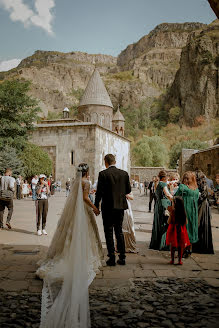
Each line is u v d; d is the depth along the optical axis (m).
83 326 2.77
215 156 24.53
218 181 10.09
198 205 6.23
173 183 7.15
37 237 7.59
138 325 2.84
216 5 3.30
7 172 8.87
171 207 5.22
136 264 5.16
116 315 3.06
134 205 18.42
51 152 36.72
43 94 155.00
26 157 29.28
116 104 137.88
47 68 195.38
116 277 4.39
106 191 5.20
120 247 5.16
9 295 3.58
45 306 3.19
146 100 130.25
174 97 115.56
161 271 4.71
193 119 101.12
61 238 4.32
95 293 3.70
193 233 5.66
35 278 4.26
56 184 34.31
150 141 75.56
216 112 97.31
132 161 73.38
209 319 2.98
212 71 99.00
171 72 158.25
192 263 5.25
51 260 4.30
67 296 3.21
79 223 3.75
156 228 6.36
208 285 4.02
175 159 74.00
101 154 36.75
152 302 3.41
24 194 24.17
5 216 11.91
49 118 121.00
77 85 187.75
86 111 50.16
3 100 28.44
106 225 5.18
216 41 103.50
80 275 3.29
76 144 35.66
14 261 5.24
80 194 4.10
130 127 117.62
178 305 3.33
